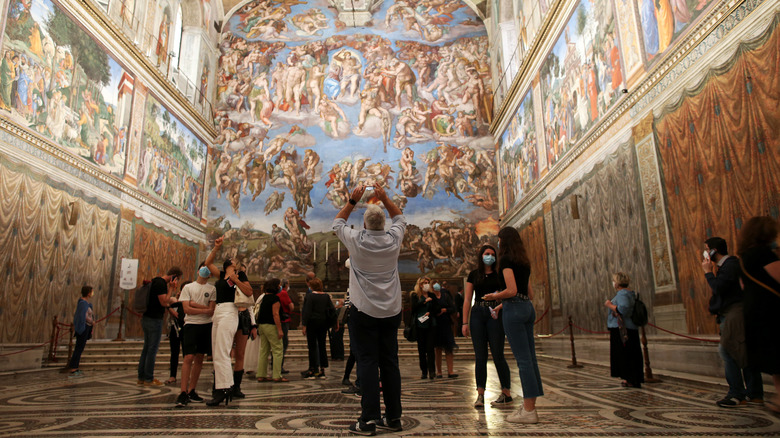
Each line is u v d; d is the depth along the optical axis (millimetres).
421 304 8359
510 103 19875
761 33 6500
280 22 25016
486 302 5164
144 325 7695
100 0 14953
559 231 14430
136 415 4578
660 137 8977
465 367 11320
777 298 3137
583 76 12664
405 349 15227
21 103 11273
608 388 6578
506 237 4309
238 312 5930
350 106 23766
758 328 3176
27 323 11203
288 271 21719
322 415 4543
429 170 22875
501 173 21734
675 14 8539
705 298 7605
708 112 7594
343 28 24906
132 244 16062
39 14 11922
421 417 4332
